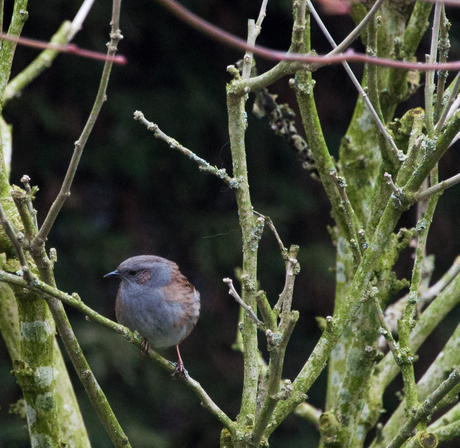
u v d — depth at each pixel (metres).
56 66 14.55
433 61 4.01
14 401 13.25
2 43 4.77
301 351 15.78
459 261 6.87
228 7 15.59
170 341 6.38
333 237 6.83
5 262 4.56
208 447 15.19
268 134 15.77
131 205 15.46
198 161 4.50
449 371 6.44
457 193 16.19
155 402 14.56
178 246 15.52
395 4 6.27
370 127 6.48
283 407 4.26
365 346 5.37
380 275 5.41
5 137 6.98
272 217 15.19
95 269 14.31
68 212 14.53
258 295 3.74
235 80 4.59
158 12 15.17
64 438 5.49
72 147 14.67
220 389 15.27
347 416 5.41
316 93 15.87
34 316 4.49
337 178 4.81
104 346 13.25
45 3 14.02
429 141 4.02
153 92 15.16
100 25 14.70
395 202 4.18
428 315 6.65
